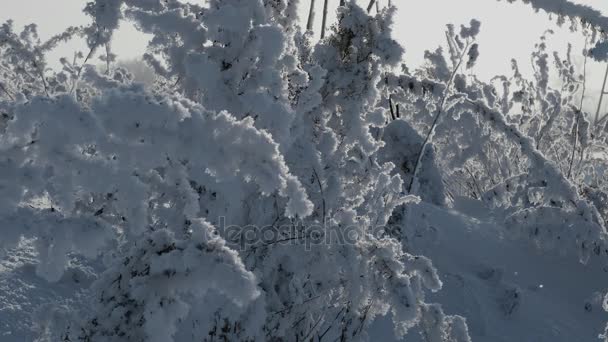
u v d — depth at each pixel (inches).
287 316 102.8
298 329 106.9
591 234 218.7
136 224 59.7
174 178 67.4
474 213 266.8
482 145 281.0
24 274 118.6
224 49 92.8
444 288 177.6
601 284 211.6
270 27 92.4
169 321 64.5
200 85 92.9
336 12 141.0
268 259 100.0
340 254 104.6
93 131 55.6
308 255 103.7
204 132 61.3
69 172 56.5
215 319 89.9
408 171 237.1
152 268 64.6
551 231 224.4
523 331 170.9
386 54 135.1
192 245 65.1
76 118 55.1
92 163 57.5
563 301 198.1
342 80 133.6
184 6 135.6
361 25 137.2
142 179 76.1
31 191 56.0
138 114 58.9
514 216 232.4
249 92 88.2
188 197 69.3
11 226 56.4
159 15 95.7
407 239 188.5
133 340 70.7
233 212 87.0
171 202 78.8
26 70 186.2
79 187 61.4
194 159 60.9
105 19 132.8
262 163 62.4
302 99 108.3
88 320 74.6
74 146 56.6
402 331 106.0
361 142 126.3
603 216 260.7
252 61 92.6
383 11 139.5
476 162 338.0
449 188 339.0
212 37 91.5
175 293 65.6
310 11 172.7
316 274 104.7
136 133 58.9
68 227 58.2
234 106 90.4
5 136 54.3
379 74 136.3
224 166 61.6
